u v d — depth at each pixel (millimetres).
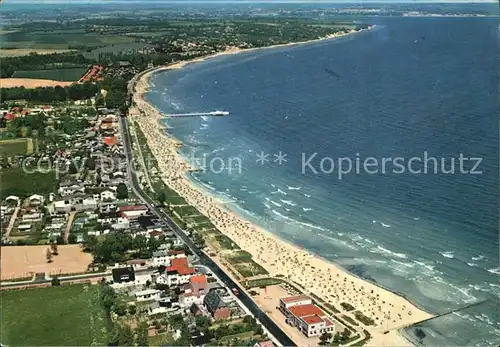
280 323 170250
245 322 169500
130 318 171000
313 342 161125
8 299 178750
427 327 169875
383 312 178000
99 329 163250
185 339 156750
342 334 164625
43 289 185000
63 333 161125
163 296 182750
